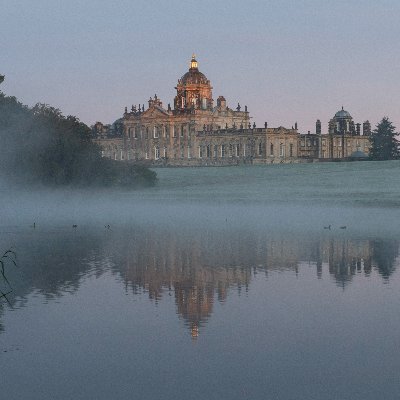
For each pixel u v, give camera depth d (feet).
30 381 156.87
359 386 154.20
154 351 174.60
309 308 213.87
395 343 180.75
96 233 407.85
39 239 376.89
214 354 172.96
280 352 174.60
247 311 210.18
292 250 331.16
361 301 222.48
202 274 267.80
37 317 202.39
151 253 323.57
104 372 161.89
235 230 423.64
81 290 236.84
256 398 148.56
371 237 380.78
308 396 149.48
